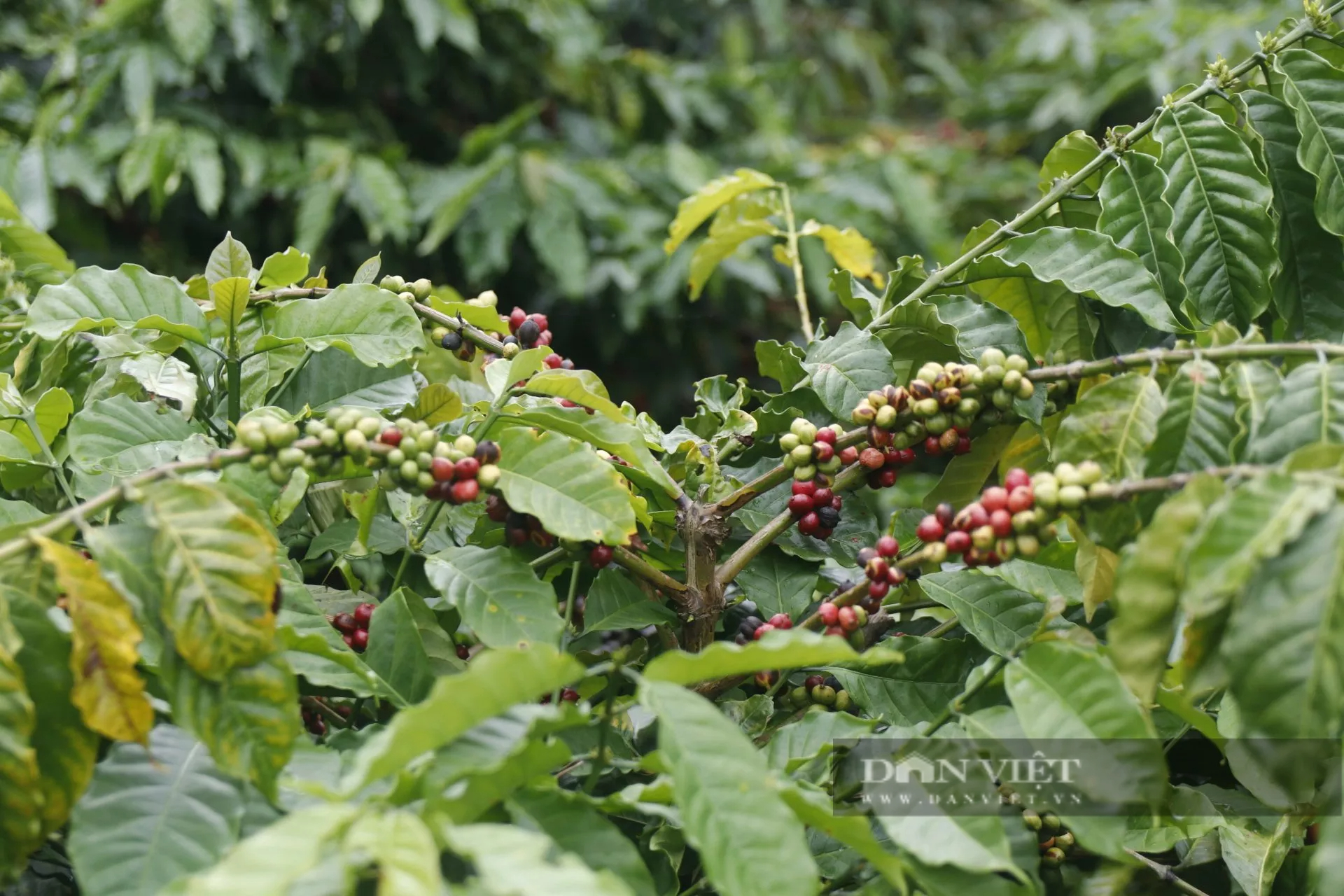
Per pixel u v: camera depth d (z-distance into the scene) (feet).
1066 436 2.52
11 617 2.11
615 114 11.00
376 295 3.09
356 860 1.81
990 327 3.09
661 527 3.17
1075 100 11.43
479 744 2.11
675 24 13.29
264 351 3.16
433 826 1.89
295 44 8.76
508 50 9.87
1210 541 1.94
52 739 2.12
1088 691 2.22
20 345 3.65
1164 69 10.09
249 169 8.29
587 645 3.26
